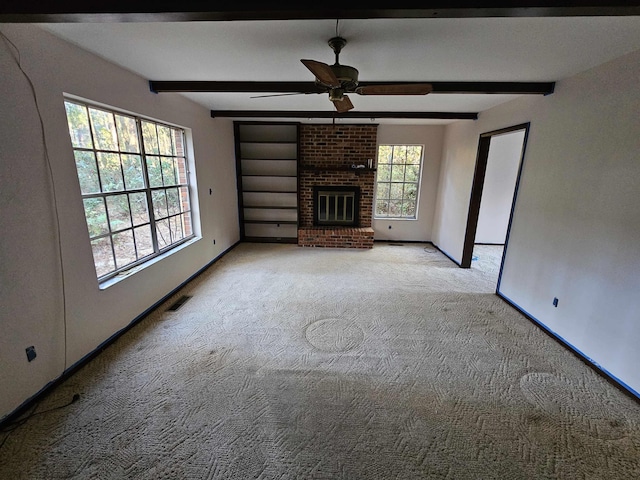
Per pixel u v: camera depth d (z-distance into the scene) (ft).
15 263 5.91
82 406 6.37
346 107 9.63
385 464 5.26
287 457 5.37
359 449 5.54
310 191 20.24
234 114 15.29
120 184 9.30
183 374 7.43
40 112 6.31
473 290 12.99
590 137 8.04
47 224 6.57
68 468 5.08
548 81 9.38
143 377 7.28
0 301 5.66
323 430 5.93
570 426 6.08
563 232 8.98
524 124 10.94
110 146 8.81
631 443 5.70
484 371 7.73
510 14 4.50
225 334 9.25
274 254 18.02
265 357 8.16
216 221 16.35
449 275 14.78
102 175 8.54
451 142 17.88
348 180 19.85
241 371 7.58
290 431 5.89
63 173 6.93
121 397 6.64
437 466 5.24
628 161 6.97
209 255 15.51
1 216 5.63
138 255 10.30
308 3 4.43
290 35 6.46
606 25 5.70
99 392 6.77
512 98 11.62
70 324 7.23
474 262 16.94
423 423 6.12
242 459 5.32
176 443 5.59
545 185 9.80
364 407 6.51
